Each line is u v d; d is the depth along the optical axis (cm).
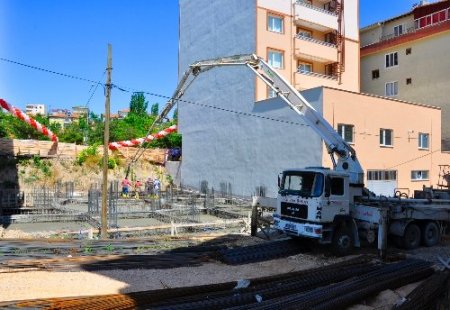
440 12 3512
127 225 1841
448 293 888
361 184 1407
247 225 1761
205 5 3488
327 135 1462
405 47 3603
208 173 3362
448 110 3250
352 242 1324
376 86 3847
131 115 5834
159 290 834
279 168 2666
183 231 1750
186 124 3681
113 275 1016
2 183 2816
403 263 1131
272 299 808
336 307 785
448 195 1767
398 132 2769
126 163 3597
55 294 859
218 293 844
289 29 3119
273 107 2725
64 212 2112
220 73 3266
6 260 1086
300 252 1327
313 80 3197
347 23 3459
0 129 3578
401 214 1391
